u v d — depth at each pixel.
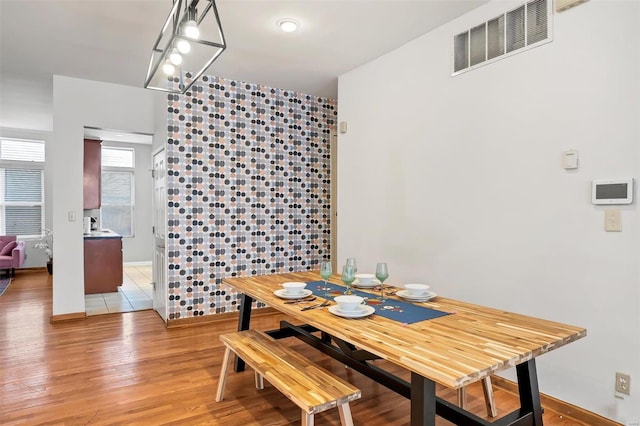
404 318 1.81
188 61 3.68
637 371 1.98
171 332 3.86
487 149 2.66
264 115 4.52
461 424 1.66
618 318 2.04
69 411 2.32
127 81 4.31
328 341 3.09
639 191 1.95
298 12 2.76
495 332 1.60
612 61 2.05
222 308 4.29
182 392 2.57
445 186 2.96
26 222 7.74
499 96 2.59
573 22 2.21
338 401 1.64
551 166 2.31
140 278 7.07
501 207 2.58
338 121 4.11
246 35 3.12
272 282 2.70
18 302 5.11
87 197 6.38
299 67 3.86
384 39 3.20
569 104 2.22
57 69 3.93
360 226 3.82
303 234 4.83
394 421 2.24
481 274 2.71
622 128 2.01
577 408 2.21
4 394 2.53
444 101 2.96
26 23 2.92
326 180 5.00
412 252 3.25
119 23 2.92
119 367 2.98
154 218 4.74
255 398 2.49
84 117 4.26
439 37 2.99
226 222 4.30
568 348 2.25
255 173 4.48
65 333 3.81
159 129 4.31
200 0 2.55
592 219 2.13
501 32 2.57
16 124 6.77
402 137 3.34
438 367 1.23
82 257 4.32
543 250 2.35
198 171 4.13
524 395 1.70
